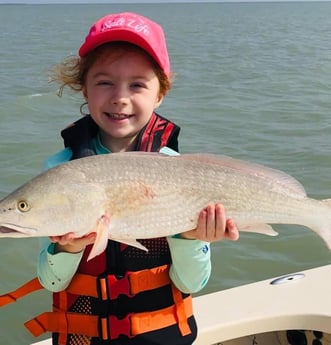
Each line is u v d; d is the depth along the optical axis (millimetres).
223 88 5641
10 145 3305
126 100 751
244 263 1900
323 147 3238
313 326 1010
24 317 1617
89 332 756
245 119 4121
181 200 689
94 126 800
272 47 10781
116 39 746
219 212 687
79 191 664
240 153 3170
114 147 786
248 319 1002
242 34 15289
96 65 759
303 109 4516
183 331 770
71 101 4648
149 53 754
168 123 797
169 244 742
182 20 27734
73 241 682
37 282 801
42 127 3816
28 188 669
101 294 750
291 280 1119
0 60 8023
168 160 694
